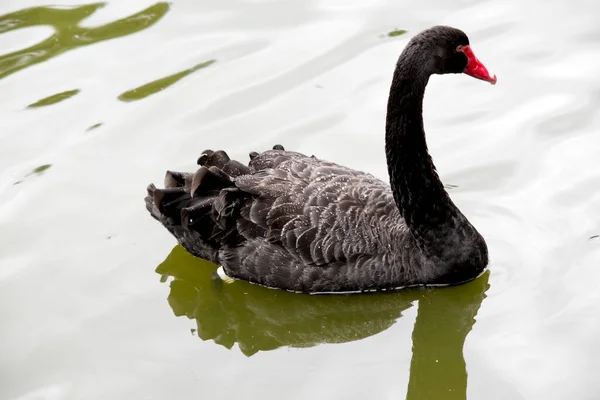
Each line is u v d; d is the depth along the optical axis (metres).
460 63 11.86
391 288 12.64
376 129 15.21
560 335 11.54
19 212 14.12
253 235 12.66
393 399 11.00
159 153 14.98
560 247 12.90
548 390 10.75
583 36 16.61
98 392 11.20
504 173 14.27
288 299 12.82
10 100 16.08
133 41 17.34
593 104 15.20
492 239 13.26
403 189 12.40
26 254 13.44
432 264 12.53
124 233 13.84
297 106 15.75
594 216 13.28
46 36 17.50
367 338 12.23
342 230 12.34
